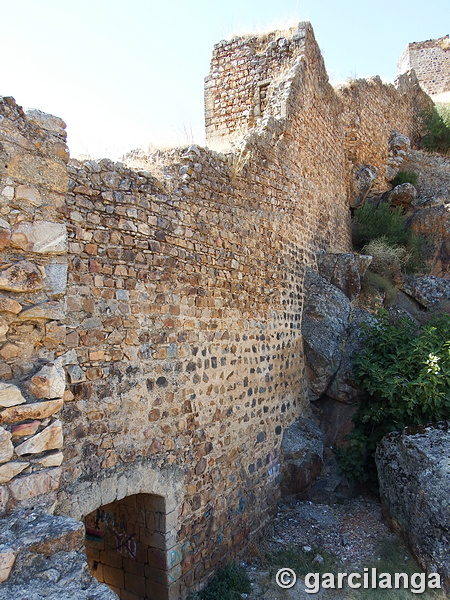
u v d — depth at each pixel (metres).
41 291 3.31
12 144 3.17
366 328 8.25
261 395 6.86
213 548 5.42
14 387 2.96
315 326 8.50
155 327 4.77
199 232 5.62
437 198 13.19
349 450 7.73
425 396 6.96
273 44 9.52
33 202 3.27
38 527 2.74
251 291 6.79
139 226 4.65
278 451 7.21
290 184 8.38
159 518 4.77
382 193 14.16
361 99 13.68
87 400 3.96
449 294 10.54
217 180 6.11
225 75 10.02
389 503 6.53
